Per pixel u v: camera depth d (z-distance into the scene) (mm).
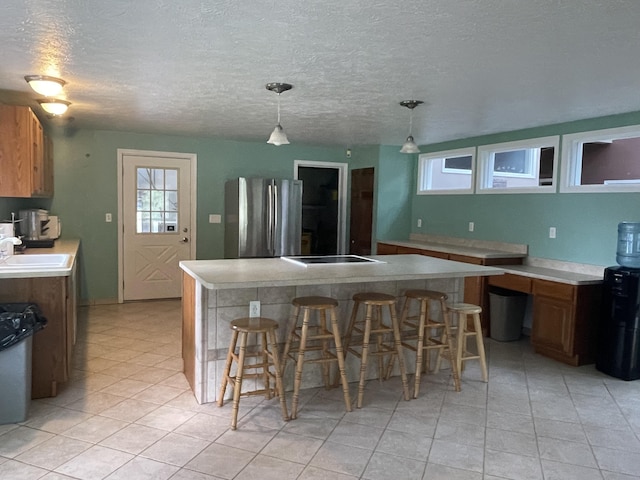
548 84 3246
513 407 3232
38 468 2363
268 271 3203
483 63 2809
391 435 2795
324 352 3250
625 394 3498
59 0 2010
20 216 4703
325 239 7246
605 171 4469
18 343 2779
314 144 6711
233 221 5977
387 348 3562
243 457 2516
